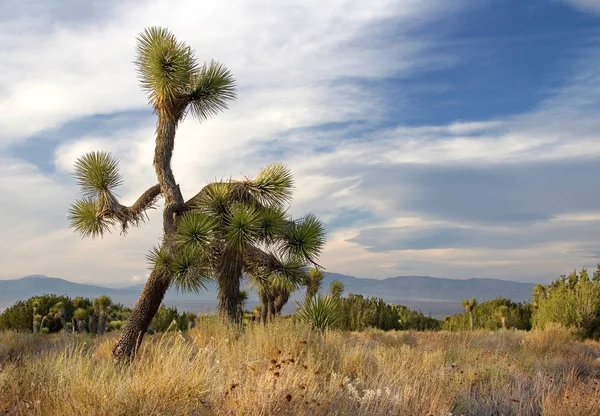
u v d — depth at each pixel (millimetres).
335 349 8453
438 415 5918
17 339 15031
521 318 30547
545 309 21844
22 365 6395
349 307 26875
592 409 6590
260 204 11352
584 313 20500
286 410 4879
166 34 10859
